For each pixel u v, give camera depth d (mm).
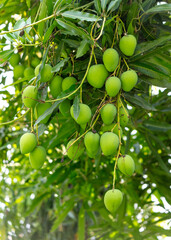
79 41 1817
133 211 2965
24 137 1718
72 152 1804
